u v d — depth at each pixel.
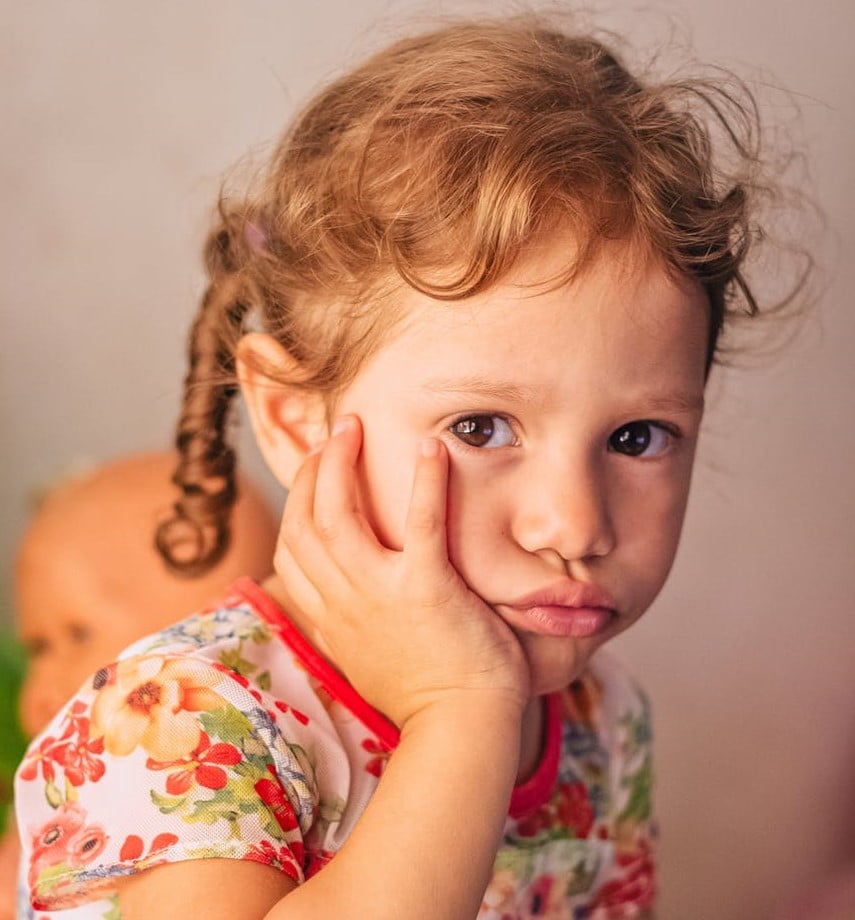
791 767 1.55
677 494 0.79
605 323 0.72
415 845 0.69
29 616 1.32
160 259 1.53
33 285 1.55
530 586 0.74
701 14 1.37
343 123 0.85
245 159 1.16
